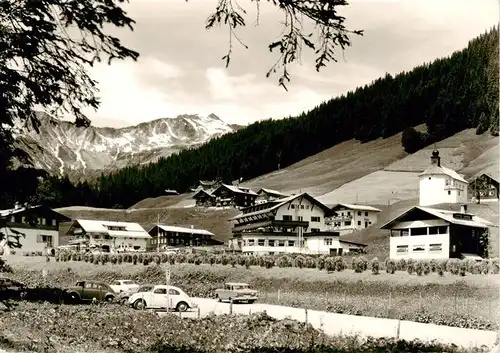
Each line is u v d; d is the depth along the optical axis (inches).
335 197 5329.7
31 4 354.3
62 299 1450.5
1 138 385.4
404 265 1947.6
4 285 1536.7
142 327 939.3
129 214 6077.8
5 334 742.5
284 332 946.1
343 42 395.5
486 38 7869.1
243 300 1808.6
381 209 4429.1
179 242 4298.7
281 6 388.2
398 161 6732.3
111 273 2508.6
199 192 6117.1
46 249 3208.7
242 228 3796.8
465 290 1593.3
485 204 3732.8
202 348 835.4
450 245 2496.3
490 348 907.4
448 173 4025.6
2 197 395.5
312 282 1990.7
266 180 7795.3
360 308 1593.3
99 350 734.5
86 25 362.3
